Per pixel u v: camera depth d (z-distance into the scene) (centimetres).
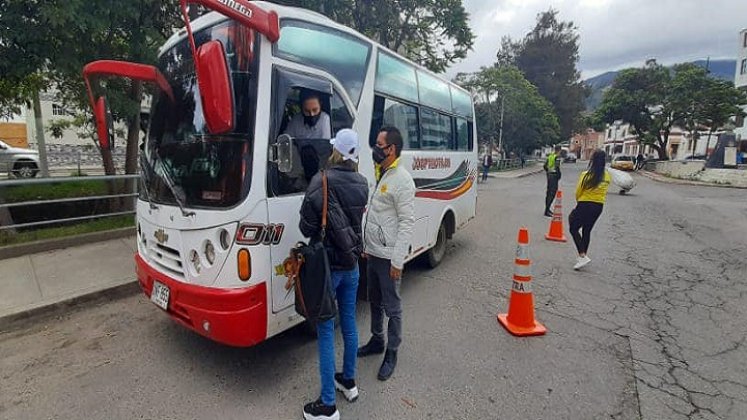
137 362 322
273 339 361
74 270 496
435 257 584
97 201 847
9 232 609
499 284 521
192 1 231
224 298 267
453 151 610
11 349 342
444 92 579
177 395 282
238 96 268
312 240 255
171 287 297
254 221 269
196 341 356
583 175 573
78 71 593
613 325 404
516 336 376
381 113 416
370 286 321
